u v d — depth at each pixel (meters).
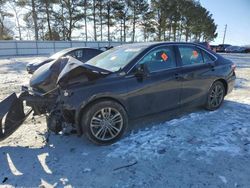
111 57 4.80
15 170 3.52
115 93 4.07
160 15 51.00
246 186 3.05
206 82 5.36
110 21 48.03
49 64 4.71
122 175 3.32
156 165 3.53
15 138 4.54
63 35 43.94
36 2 39.84
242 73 13.02
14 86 9.55
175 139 4.27
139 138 4.32
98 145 4.12
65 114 3.96
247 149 3.93
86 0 44.31
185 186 3.07
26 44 34.09
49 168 3.55
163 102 4.68
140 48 4.67
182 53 5.06
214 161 3.59
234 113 5.54
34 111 4.43
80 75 3.95
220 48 47.06
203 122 4.98
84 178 3.29
